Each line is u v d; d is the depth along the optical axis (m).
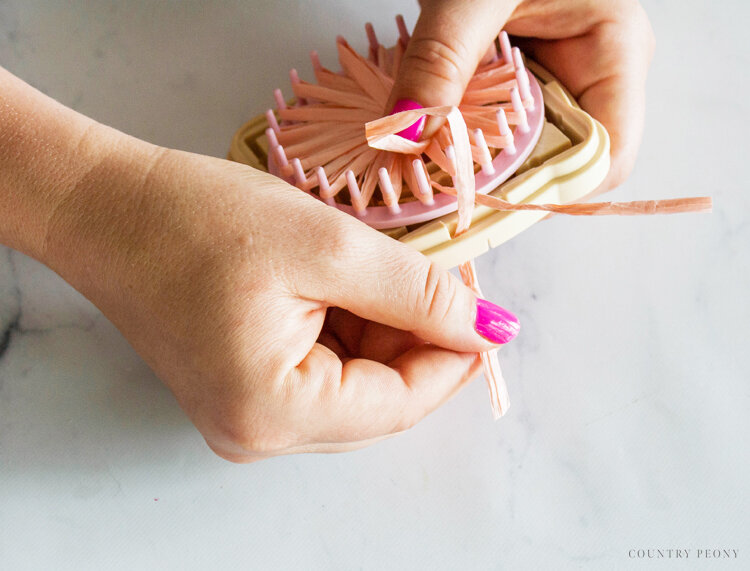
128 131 0.27
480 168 0.21
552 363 0.23
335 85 0.24
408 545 0.22
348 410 0.18
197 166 0.19
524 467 0.22
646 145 0.26
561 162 0.20
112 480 0.23
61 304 0.25
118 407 0.23
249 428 0.18
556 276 0.24
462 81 0.21
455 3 0.20
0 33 0.29
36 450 0.23
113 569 0.22
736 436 0.22
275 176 0.20
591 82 0.23
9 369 0.24
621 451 0.22
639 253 0.24
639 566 0.21
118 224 0.18
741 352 0.23
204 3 0.30
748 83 0.27
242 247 0.17
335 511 0.22
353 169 0.21
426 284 0.18
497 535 0.22
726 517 0.21
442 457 0.23
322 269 0.17
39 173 0.19
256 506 0.22
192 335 0.17
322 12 0.29
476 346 0.20
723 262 0.24
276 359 0.17
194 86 0.28
